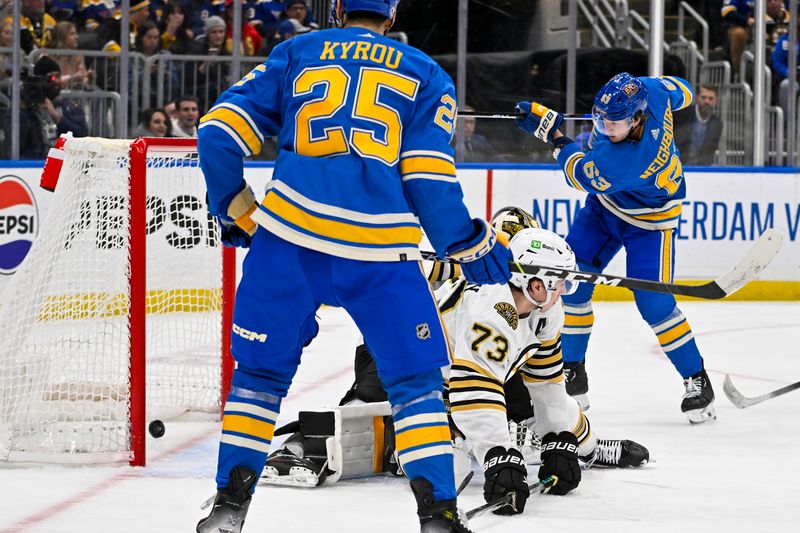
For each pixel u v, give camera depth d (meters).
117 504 9.45
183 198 14.12
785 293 28.77
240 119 7.49
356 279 7.26
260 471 7.62
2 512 9.16
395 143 7.39
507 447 9.31
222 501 7.48
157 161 14.16
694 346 13.90
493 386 9.28
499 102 28.73
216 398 13.82
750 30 30.16
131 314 10.95
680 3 30.58
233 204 7.70
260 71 7.69
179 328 13.94
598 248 14.91
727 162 29.95
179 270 14.02
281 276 7.35
